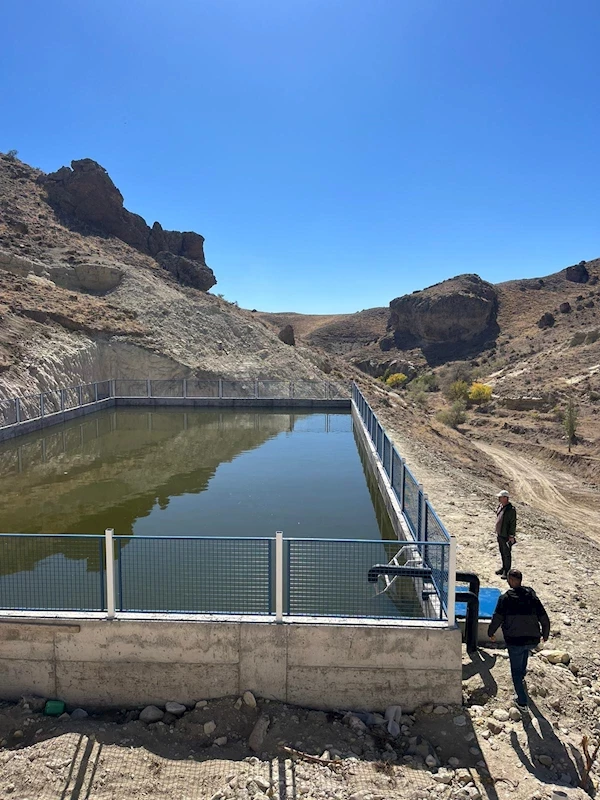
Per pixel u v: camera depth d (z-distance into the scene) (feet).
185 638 21.40
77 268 139.13
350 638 21.02
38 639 21.81
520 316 316.40
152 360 119.55
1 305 103.30
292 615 21.84
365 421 72.18
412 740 19.19
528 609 19.79
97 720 20.81
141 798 16.81
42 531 39.88
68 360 101.24
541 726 18.94
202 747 19.30
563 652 22.67
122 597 22.30
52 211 176.65
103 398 111.75
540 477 99.76
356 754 18.63
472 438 135.33
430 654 20.89
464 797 16.42
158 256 182.80
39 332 102.53
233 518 42.96
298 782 17.21
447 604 21.16
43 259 141.79
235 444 74.69
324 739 19.35
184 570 22.43
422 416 131.75
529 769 17.29
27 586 22.94
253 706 20.95
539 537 36.99
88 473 57.47
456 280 350.23
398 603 23.53
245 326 147.02
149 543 22.38
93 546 22.74
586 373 174.60
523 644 19.58
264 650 21.25
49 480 54.44
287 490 51.39
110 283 141.79
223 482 54.19
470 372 233.35
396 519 36.83
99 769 17.81
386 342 343.05
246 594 22.25
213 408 111.86
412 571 22.77
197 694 21.54
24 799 16.70
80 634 21.67
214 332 140.36
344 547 22.21
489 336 304.91
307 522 42.24
